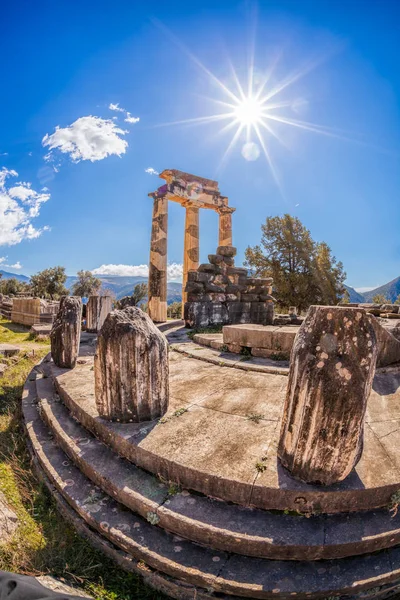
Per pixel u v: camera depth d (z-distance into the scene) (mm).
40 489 3314
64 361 5734
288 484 2523
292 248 26078
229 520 2441
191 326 10492
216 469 2701
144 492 2748
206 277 10992
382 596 2270
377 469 2727
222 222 16203
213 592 2193
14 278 58406
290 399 2629
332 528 2375
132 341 3355
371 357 2408
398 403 4082
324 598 2135
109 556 2580
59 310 6023
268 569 2234
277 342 6141
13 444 4266
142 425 3449
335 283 26000
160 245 13258
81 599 1743
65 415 4203
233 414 3691
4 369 7270
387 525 2410
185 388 4566
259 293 12508
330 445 2426
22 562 2467
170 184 13594
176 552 2361
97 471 3035
